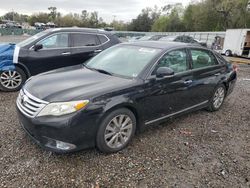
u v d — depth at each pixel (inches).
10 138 150.3
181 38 685.9
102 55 187.5
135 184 117.5
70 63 271.7
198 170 131.3
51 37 260.5
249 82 364.5
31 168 123.9
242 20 1640.0
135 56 168.4
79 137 125.4
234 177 127.6
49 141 125.2
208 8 1956.2
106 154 140.0
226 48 867.4
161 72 152.4
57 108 122.4
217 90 213.3
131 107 144.3
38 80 148.6
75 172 123.0
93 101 127.0
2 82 245.8
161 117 165.5
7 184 112.3
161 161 136.9
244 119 207.2
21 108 135.8
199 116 207.0
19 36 1467.8
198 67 189.5
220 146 158.4
